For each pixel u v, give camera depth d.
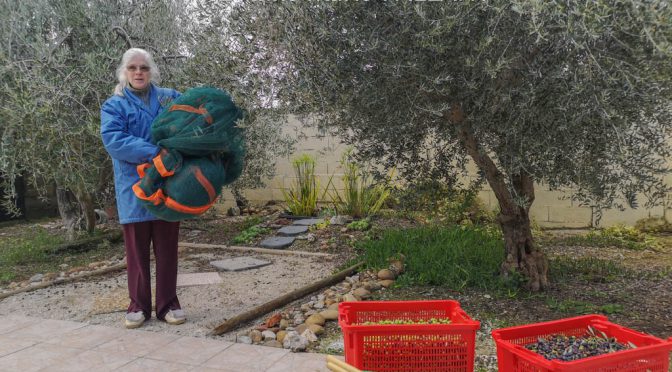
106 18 6.30
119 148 3.74
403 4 3.00
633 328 3.83
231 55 3.61
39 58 5.50
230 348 3.67
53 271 6.18
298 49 3.33
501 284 4.71
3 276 5.87
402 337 2.64
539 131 3.37
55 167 5.90
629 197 3.71
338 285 5.20
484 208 7.89
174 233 4.23
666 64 2.80
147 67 4.08
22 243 7.46
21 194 9.75
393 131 3.78
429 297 4.66
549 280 4.98
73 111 5.69
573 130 3.30
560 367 2.10
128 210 4.05
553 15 2.67
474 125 3.60
